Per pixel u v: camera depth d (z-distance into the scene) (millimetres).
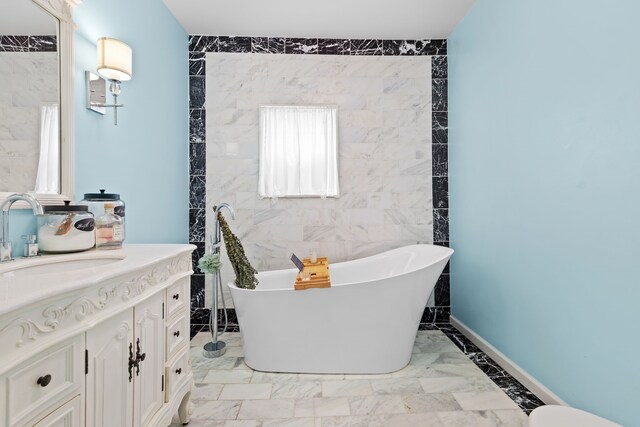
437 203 3064
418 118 3066
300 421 1641
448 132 3053
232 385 1972
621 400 1298
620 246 1298
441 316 3072
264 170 2982
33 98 1342
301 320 2076
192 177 2986
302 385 1969
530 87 1855
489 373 2094
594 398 1429
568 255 1575
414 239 3059
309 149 3000
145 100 2244
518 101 1973
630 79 1247
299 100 3023
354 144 3045
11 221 1261
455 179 2912
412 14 2682
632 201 1246
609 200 1344
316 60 3027
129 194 2049
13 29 1267
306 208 3020
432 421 1628
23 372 717
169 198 2611
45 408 775
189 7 2564
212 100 2988
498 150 2203
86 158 1648
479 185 2479
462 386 1941
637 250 1230
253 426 1604
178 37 2773
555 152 1659
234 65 2996
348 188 3041
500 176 2182
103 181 1787
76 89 1570
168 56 2592
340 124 3037
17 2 1280
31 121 1333
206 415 1691
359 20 2760
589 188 1445
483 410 1708
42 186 1374
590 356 1449
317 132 3004
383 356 2088
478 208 2500
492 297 2311
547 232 1725
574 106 1526
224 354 2404
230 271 2998
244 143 3000
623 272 1286
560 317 1636
